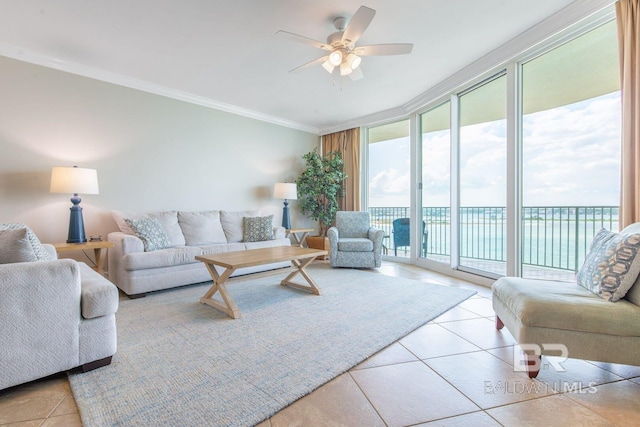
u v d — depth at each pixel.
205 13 2.38
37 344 1.49
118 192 3.63
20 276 1.45
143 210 3.84
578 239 3.35
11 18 2.43
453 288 3.34
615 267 1.60
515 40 2.82
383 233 4.39
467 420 1.28
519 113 3.06
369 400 1.42
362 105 4.71
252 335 2.12
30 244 1.60
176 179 4.14
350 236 4.92
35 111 3.07
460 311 2.62
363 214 4.99
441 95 3.95
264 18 2.45
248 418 1.29
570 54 2.88
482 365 1.73
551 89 3.14
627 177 2.05
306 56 3.11
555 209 3.57
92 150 3.43
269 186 5.32
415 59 3.21
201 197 4.42
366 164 5.65
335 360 1.77
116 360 1.77
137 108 3.77
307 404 1.39
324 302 2.86
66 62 3.18
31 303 1.48
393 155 5.39
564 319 1.54
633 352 1.47
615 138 2.57
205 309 2.68
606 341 1.49
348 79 3.71
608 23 2.46
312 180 5.32
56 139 3.20
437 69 3.46
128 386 1.52
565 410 1.35
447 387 1.52
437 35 2.76
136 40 2.78
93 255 3.46
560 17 2.45
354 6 2.31
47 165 3.15
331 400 1.42
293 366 1.71
